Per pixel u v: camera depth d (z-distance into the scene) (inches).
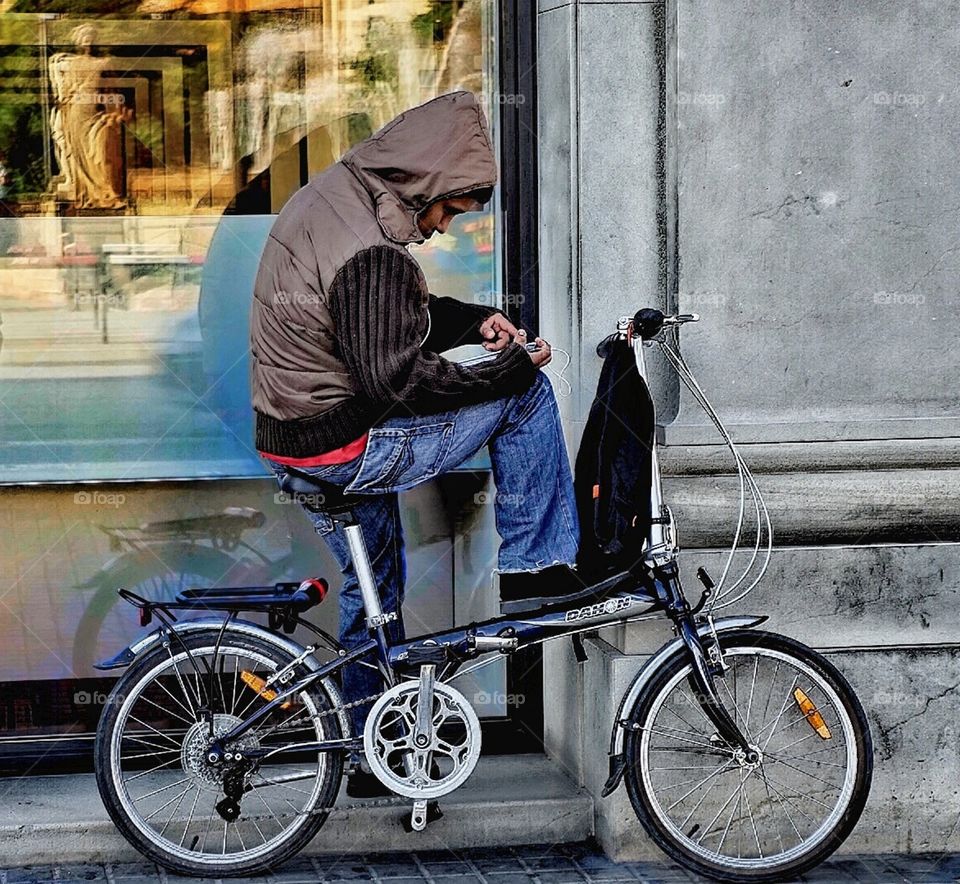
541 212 208.1
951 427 196.4
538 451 183.2
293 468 179.8
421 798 178.4
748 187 191.3
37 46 207.0
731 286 192.4
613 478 177.8
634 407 178.2
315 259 173.5
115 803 180.1
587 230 195.3
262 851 182.7
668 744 188.7
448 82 211.0
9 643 210.1
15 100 207.0
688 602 185.6
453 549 215.0
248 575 213.9
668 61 191.3
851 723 184.2
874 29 190.7
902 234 193.8
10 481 208.5
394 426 177.0
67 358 209.5
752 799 190.7
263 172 211.5
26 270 207.9
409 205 176.2
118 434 210.7
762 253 192.4
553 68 200.5
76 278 209.0
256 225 211.8
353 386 176.7
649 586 181.9
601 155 194.5
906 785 194.2
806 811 191.2
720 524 192.5
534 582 182.9
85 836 187.0
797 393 194.7
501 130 207.8
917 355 195.9
